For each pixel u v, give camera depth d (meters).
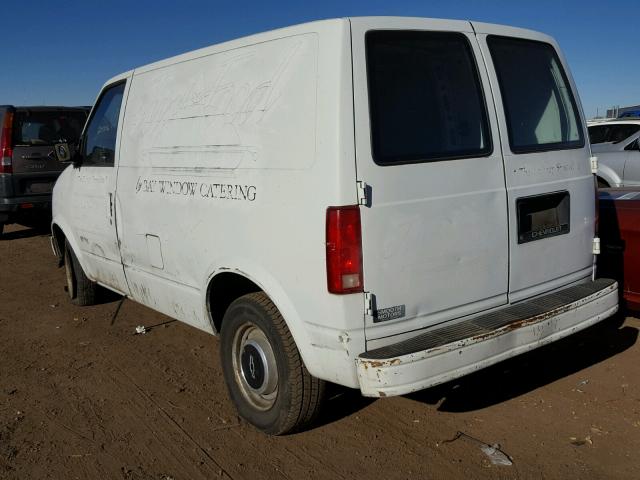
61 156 5.51
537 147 3.72
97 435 3.82
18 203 10.06
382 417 3.88
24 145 10.07
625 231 4.65
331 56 3.06
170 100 4.31
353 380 3.09
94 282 6.29
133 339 5.51
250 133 3.46
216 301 4.04
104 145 5.23
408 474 3.27
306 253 3.12
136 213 4.61
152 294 4.67
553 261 3.85
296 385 3.41
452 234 3.29
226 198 3.63
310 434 3.72
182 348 5.25
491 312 3.53
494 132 3.49
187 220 4.00
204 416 4.02
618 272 4.76
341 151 2.97
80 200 5.61
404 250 3.13
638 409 3.81
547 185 3.75
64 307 6.57
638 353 4.57
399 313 3.15
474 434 3.64
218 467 3.43
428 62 3.33
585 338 4.92
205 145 3.83
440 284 3.28
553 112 3.94
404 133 3.16
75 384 4.59
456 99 3.40
